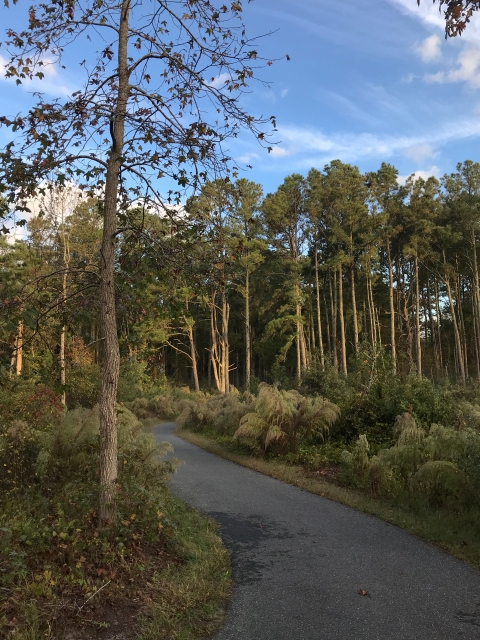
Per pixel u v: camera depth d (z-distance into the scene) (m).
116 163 5.34
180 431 20.47
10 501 5.44
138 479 6.69
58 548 4.45
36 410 7.95
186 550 5.54
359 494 8.86
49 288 5.45
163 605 4.17
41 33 4.98
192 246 5.48
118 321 5.98
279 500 8.70
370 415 13.16
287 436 12.67
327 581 4.97
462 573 5.17
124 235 5.74
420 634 3.85
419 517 7.27
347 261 42.91
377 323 51.44
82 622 3.67
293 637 3.81
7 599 3.65
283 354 39.94
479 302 47.16
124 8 5.37
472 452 7.42
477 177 46.34
